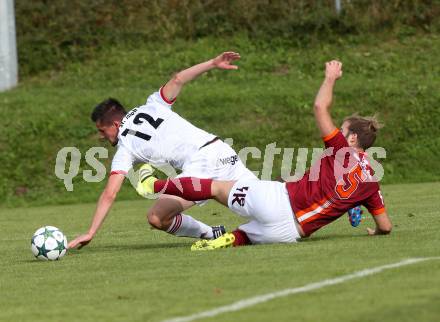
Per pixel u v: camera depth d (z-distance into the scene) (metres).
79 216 41.19
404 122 57.09
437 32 71.75
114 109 23.81
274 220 22.41
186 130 23.97
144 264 20.39
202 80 67.06
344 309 13.70
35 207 49.38
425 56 67.94
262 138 56.81
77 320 14.13
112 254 23.16
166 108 24.28
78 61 73.12
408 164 54.06
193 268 19.11
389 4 74.25
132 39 75.00
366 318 12.98
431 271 16.70
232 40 73.06
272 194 22.48
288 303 14.43
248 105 60.12
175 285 16.92
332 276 16.78
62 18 76.62
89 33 75.69
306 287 15.76
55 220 39.47
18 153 55.72
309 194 22.31
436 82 61.91
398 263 17.84
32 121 58.38
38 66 72.69
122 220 36.50
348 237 23.66
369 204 22.95
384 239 22.47
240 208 22.86
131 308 14.85
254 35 73.06
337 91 60.44
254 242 23.02
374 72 66.25
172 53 72.25
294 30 72.94
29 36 75.25
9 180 53.53
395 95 59.56
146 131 23.59
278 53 70.56
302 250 20.92
